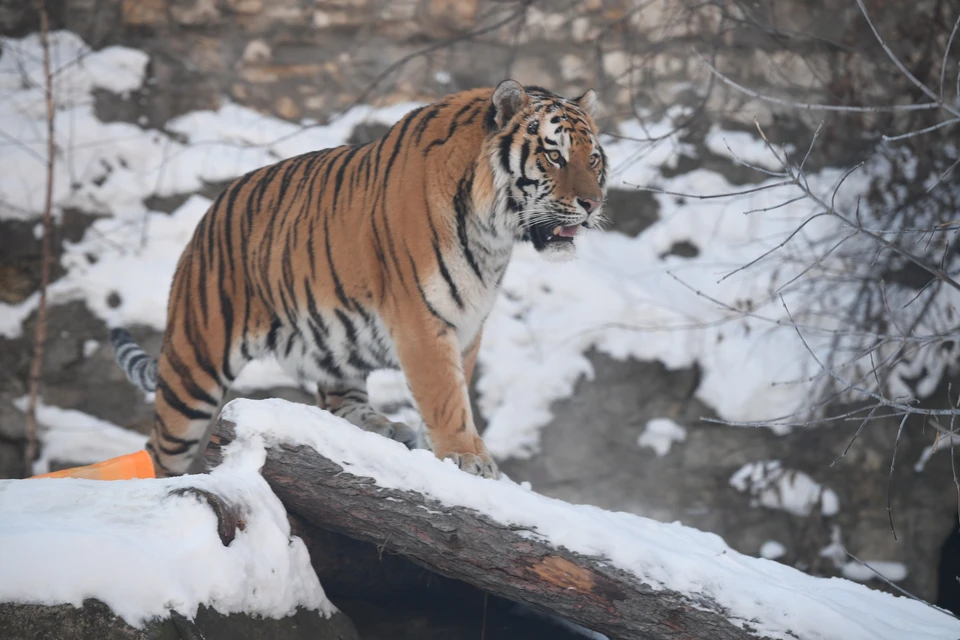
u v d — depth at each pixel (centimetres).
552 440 1547
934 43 1659
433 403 890
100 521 633
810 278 1502
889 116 1666
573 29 1725
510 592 710
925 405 1530
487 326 1602
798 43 1705
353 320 966
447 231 893
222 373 1078
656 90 1733
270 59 1728
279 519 719
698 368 1577
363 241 930
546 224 920
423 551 730
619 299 1612
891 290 1541
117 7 1717
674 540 757
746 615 634
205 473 743
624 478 1553
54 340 1564
